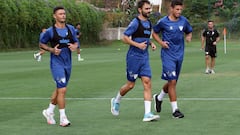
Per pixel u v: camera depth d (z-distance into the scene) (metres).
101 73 38.78
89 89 28.44
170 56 19.05
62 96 17.58
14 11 82.31
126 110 20.88
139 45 18.03
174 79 19.02
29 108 21.78
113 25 118.31
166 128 16.92
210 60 39.09
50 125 17.80
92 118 19.12
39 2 89.44
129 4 123.19
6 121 18.66
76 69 42.91
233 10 132.38
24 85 30.69
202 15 133.25
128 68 18.66
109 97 25.03
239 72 38.66
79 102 23.41
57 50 17.33
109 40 113.25
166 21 19.02
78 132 16.50
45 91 27.70
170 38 18.97
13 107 22.08
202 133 16.03
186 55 65.00
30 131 16.73
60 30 17.70
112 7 133.50
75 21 100.31
